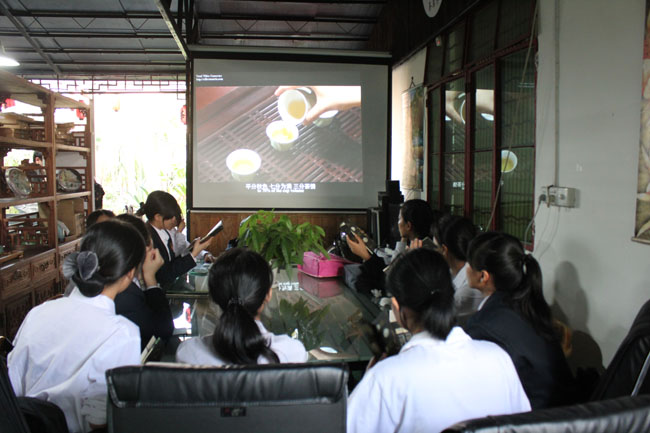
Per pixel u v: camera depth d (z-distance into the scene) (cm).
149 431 94
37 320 137
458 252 213
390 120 573
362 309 218
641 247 200
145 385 93
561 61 261
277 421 95
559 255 260
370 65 570
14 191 385
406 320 125
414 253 125
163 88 992
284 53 558
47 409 120
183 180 1245
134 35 726
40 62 830
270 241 248
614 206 217
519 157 322
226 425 94
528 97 308
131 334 138
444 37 443
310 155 569
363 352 169
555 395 145
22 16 670
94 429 130
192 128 558
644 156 194
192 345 133
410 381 112
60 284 453
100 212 265
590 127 235
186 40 621
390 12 629
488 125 370
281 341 141
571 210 250
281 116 563
